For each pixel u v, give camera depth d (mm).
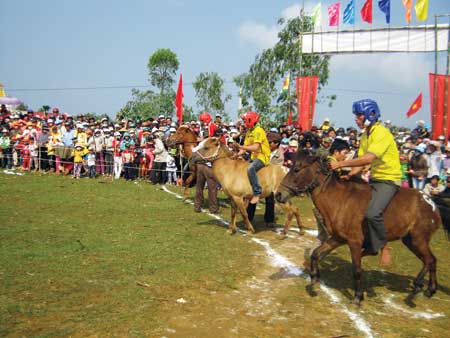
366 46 18125
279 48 29031
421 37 17172
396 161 5855
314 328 5074
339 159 6953
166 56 45344
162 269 6695
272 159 12883
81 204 11594
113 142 17156
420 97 19000
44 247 7512
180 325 4926
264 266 7242
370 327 5164
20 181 14953
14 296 5441
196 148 9086
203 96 34781
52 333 4559
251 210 10375
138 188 14938
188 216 10844
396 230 5805
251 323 5113
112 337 4551
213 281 6363
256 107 28047
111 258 7094
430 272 6121
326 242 6062
